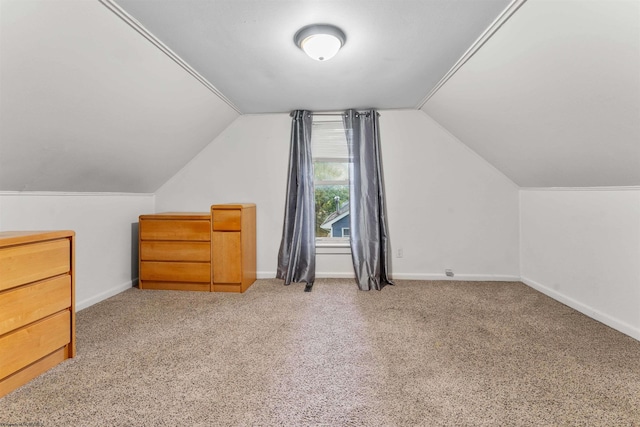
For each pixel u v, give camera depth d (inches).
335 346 70.7
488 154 115.4
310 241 124.0
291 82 96.3
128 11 57.4
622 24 45.2
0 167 66.7
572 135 73.3
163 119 94.2
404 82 96.4
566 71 59.3
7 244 52.1
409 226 126.7
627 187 76.2
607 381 56.5
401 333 77.4
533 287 114.5
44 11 47.5
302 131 124.4
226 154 130.5
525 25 57.9
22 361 54.7
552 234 104.2
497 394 53.1
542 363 62.9
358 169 121.9
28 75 54.3
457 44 72.1
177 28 64.7
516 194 122.6
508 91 76.9
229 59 80.0
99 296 101.8
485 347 69.8
